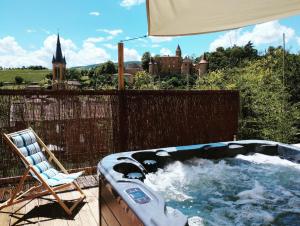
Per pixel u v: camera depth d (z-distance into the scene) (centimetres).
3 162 388
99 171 278
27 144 348
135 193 217
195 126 520
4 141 385
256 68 1260
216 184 330
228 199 294
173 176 344
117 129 458
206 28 347
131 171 308
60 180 336
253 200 292
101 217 273
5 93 381
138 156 346
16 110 390
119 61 455
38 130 406
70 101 423
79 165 438
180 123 506
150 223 177
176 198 293
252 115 1019
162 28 326
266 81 1170
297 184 331
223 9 300
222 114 542
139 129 474
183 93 504
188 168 367
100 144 448
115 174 254
